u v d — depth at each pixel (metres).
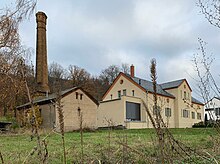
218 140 3.96
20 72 1.95
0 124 17.38
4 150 7.40
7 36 15.46
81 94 29.53
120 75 39.16
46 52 43.44
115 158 3.71
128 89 37.84
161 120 1.76
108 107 34.19
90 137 13.48
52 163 4.89
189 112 40.88
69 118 26.89
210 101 3.89
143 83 39.03
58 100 1.86
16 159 3.76
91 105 30.83
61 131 1.92
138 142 7.78
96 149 6.50
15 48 15.18
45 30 43.72
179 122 38.84
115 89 39.47
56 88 1.90
